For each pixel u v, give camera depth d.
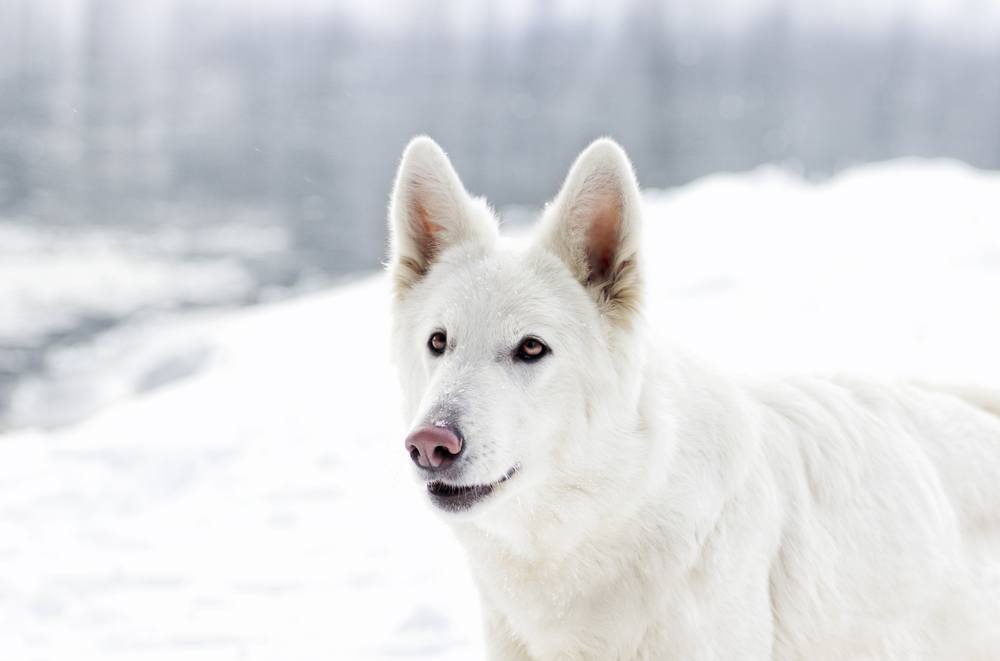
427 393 3.13
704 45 83.12
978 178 15.22
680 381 3.31
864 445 3.51
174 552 6.11
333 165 56.78
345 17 97.00
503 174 52.62
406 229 3.56
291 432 8.27
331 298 13.50
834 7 81.38
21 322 26.27
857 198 14.50
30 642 4.98
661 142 59.09
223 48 90.31
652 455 3.10
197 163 56.78
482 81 81.00
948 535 3.50
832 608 3.29
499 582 3.29
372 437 8.07
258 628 5.07
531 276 3.30
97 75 80.81
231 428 8.41
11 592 5.56
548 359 3.19
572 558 3.16
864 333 9.49
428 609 5.01
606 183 3.26
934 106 65.19
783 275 11.59
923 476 3.53
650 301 3.34
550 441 3.17
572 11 91.81
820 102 67.44
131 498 7.07
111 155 57.59
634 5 86.19
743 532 3.19
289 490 7.07
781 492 3.33
